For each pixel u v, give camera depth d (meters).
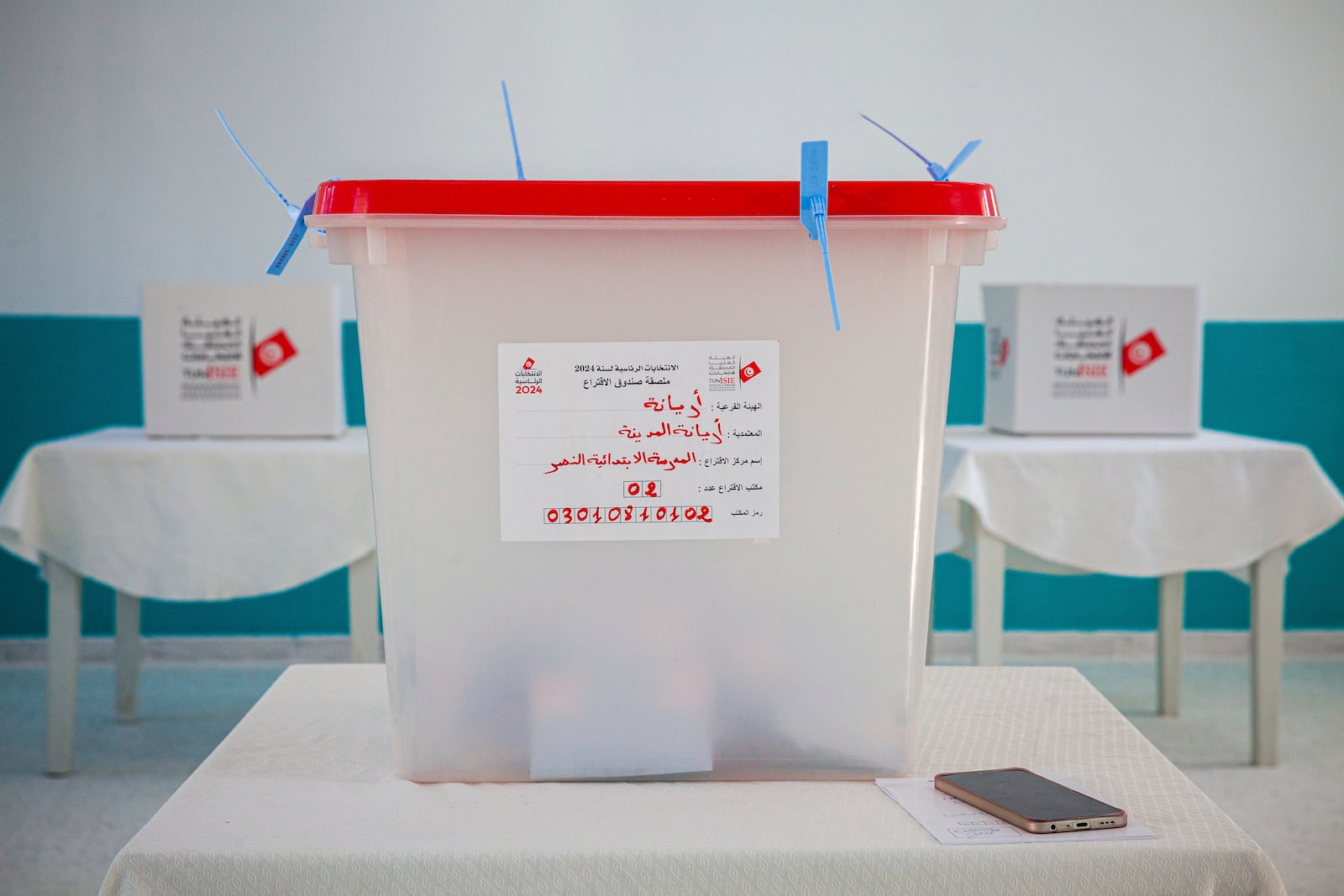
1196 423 2.37
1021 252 3.43
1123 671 3.31
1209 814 0.65
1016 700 0.87
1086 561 2.21
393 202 0.62
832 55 3.35
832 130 3.37
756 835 0.62
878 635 0.69
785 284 0.65
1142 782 0.70
